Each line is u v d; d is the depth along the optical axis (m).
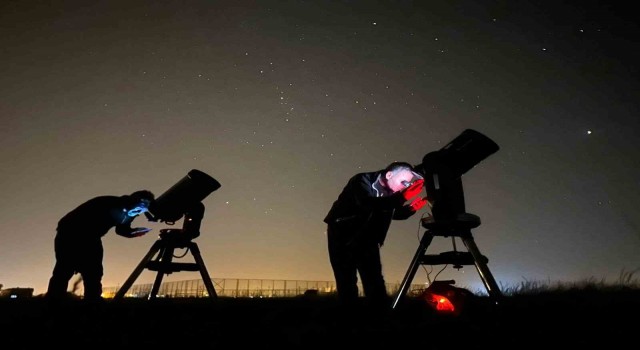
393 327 2.13
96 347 1.77
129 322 2.47
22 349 1.75
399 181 2.66
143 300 4.28
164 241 4.50
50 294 3.80
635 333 1.77
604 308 2.51
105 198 4.18
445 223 2.86
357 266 2.71
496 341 1.73
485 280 2.77
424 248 2.97
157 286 4.65
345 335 1.94
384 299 2.64
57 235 3.97
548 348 1.59
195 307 3.34
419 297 2.91
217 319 2.59
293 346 1.75
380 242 2.79
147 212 4.51
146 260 4.40
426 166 2.99
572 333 1.83
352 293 2.70
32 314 2.85
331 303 3.65
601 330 1.87
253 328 2.21
